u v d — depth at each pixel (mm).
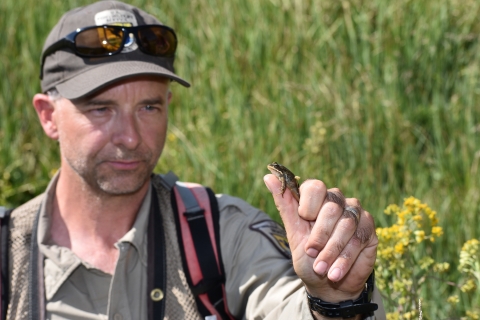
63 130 2979
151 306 2795
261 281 2811
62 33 3049
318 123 5520
